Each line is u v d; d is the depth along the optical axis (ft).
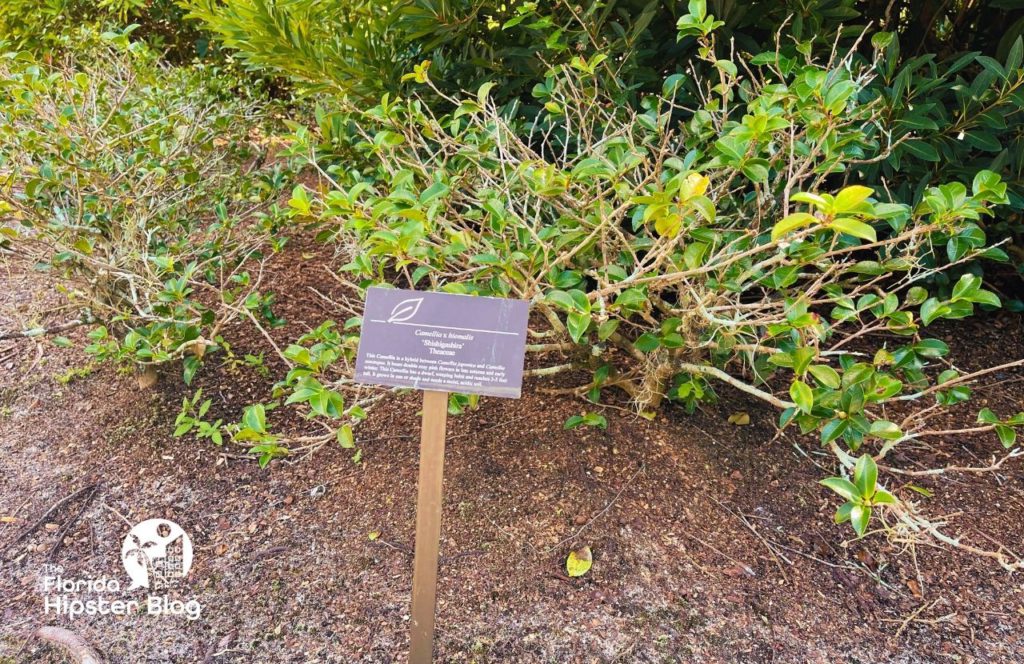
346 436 5.93
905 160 8.13
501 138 7.52
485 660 5.69
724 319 5.98
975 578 6.32
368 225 5.18
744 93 7.07
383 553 6.63
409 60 9.97
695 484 7.18
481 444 7.69
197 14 10.07
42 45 14.61
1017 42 6.84
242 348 9.47
